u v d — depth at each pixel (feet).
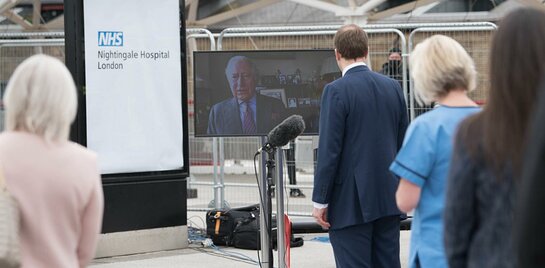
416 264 14.06
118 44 29.63
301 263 29.32
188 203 41.93
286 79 30.78
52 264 12.32
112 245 29.89
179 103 30.99
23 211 12.21
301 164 39.19
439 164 13.61
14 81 12.38
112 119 29.63
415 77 14.10
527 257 8.43
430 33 37.63
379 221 20.44
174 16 30.83
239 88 30.63
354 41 20.34
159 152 30.60
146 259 29.78
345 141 20.10
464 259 10.86
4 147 12.31
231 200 41.86
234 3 78.02
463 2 79.05
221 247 32.09
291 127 21.52
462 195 10.71
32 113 12.26
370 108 20.04
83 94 29.12
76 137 29.14
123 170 29.94
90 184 12.64
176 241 31.27
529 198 8.39
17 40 41.88
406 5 67.87
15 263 11.78
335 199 20.27
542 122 8.41
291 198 40.37
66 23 29.01
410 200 13.78
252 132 30.71
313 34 37.58
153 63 30.40
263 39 38.93
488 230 10.47
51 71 12.38
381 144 20.08
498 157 10.36
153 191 30.68
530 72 10.43
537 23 10.55
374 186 19.97
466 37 37.27
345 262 20.29
